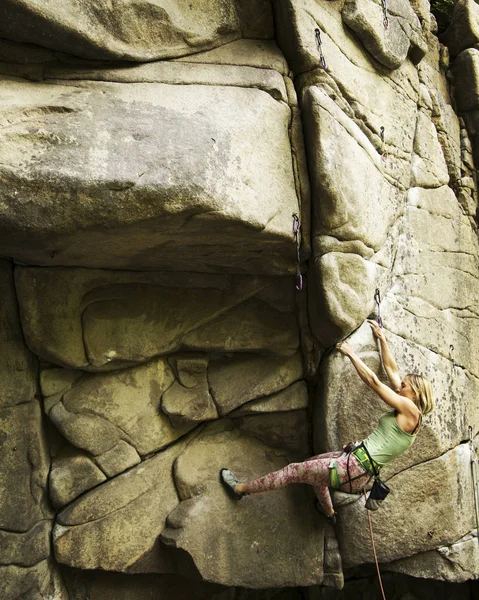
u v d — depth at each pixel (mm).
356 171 3686
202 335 3848
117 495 3740
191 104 3189
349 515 3879
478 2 5656
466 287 5062
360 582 4938
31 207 2734
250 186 3135
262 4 3562
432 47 5340
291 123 3531
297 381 3988
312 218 3568
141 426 3809
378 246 3998
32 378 3666
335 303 3586
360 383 3818
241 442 4051
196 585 4215
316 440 3930
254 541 3807
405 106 4570
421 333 4344
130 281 3729
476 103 5414
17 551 3531
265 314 3926
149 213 2875
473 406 4844
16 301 3555
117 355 3678
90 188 2748
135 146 2883
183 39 3395
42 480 3678
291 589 4949
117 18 3164
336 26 3812
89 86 3170
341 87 3770
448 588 5094
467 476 4309
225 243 3361
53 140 2793
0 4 2805
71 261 3430
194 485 3834
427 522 4000
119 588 3932
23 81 3107
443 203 4980
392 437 3408
